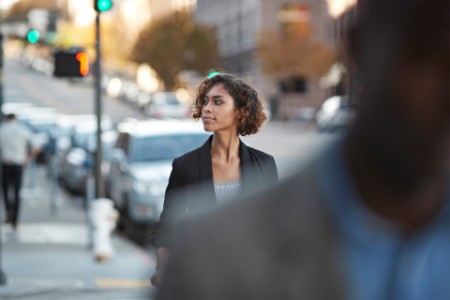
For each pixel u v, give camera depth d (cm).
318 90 7075
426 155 115
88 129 2659
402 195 114
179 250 113
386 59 115
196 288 111
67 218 1878
